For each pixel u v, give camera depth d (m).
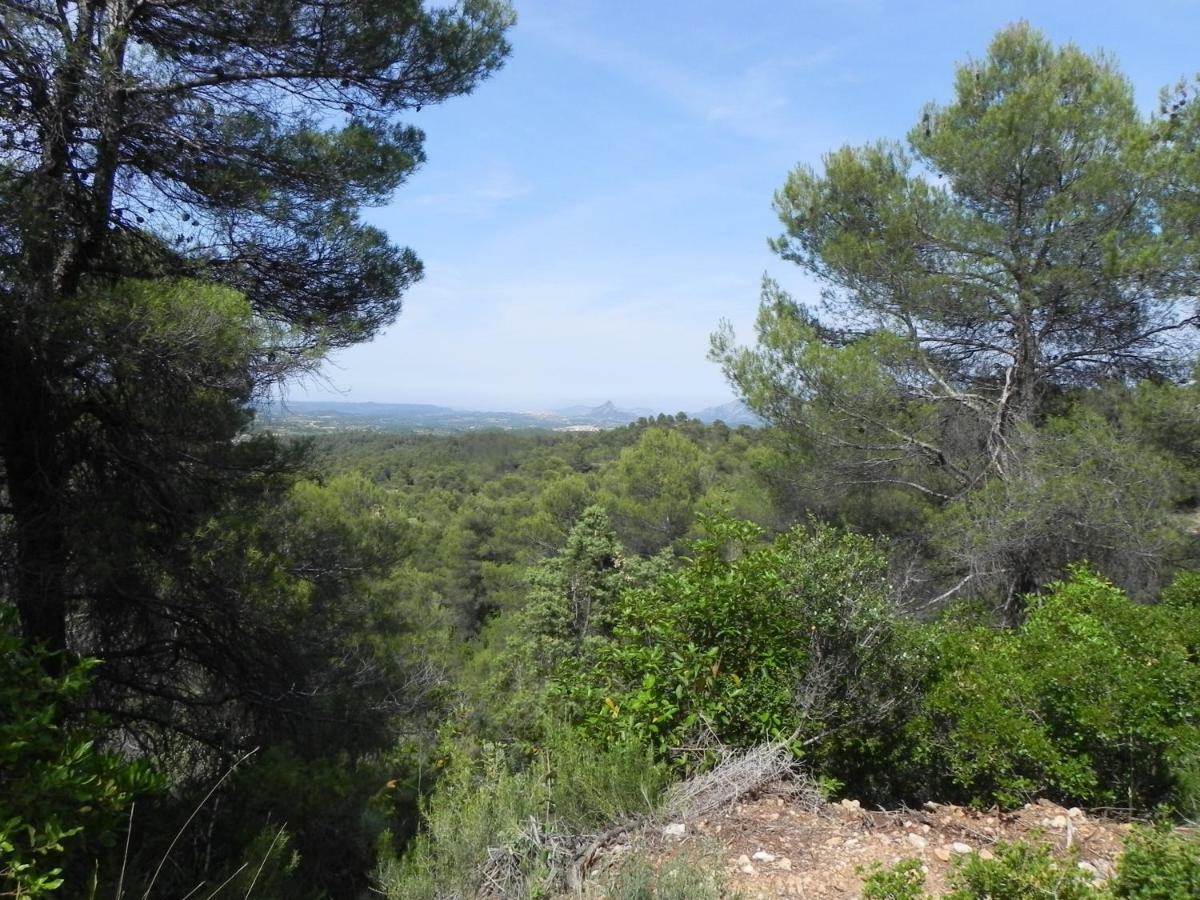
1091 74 9.48
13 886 2.73
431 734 8.83
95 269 6.41
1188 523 8.83
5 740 2.84
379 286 7.84
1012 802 3.78
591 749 3.94
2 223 5.09
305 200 7.21
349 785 5.64
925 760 4.20
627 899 2.81
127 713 6.67
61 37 5.56
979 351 10.32
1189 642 4.59
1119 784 3.98
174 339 5.45
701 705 4.23
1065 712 4.05
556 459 54.19
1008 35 10.01
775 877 3.11
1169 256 8.23
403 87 7.45
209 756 7.01
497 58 7.82
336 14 6.65
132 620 6.77
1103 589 5.49
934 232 9.59
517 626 16.42
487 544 30.69
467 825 3.48
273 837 4.21
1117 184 8.64
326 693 7.33
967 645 4.64
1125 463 8.41
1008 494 8.80
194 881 4.20
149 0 6.37
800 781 3.89
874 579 4.67
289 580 7.55
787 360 9.97
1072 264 8.95
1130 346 9.57
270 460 7.45
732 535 4.90
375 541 8.42
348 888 5.01
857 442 9.87
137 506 6.62
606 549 13.80
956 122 10.22
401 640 9.30
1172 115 8.88
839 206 10.58
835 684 4.30
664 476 20.61
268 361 6.17
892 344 9.68
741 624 4.45
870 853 3.30
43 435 6.26
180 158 6.57
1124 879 2.54
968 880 2.61
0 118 5.56
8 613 3.27
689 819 3.53
